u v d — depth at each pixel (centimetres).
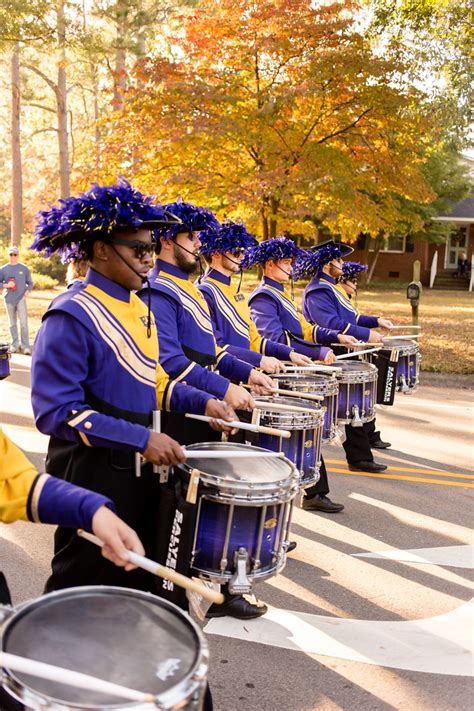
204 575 308
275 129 1422
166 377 353
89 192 300
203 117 1370
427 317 1994
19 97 3216
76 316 294
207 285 517
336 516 595
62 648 186
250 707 341
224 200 1465
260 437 446
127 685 173
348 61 1358
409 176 1520
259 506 306
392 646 399
